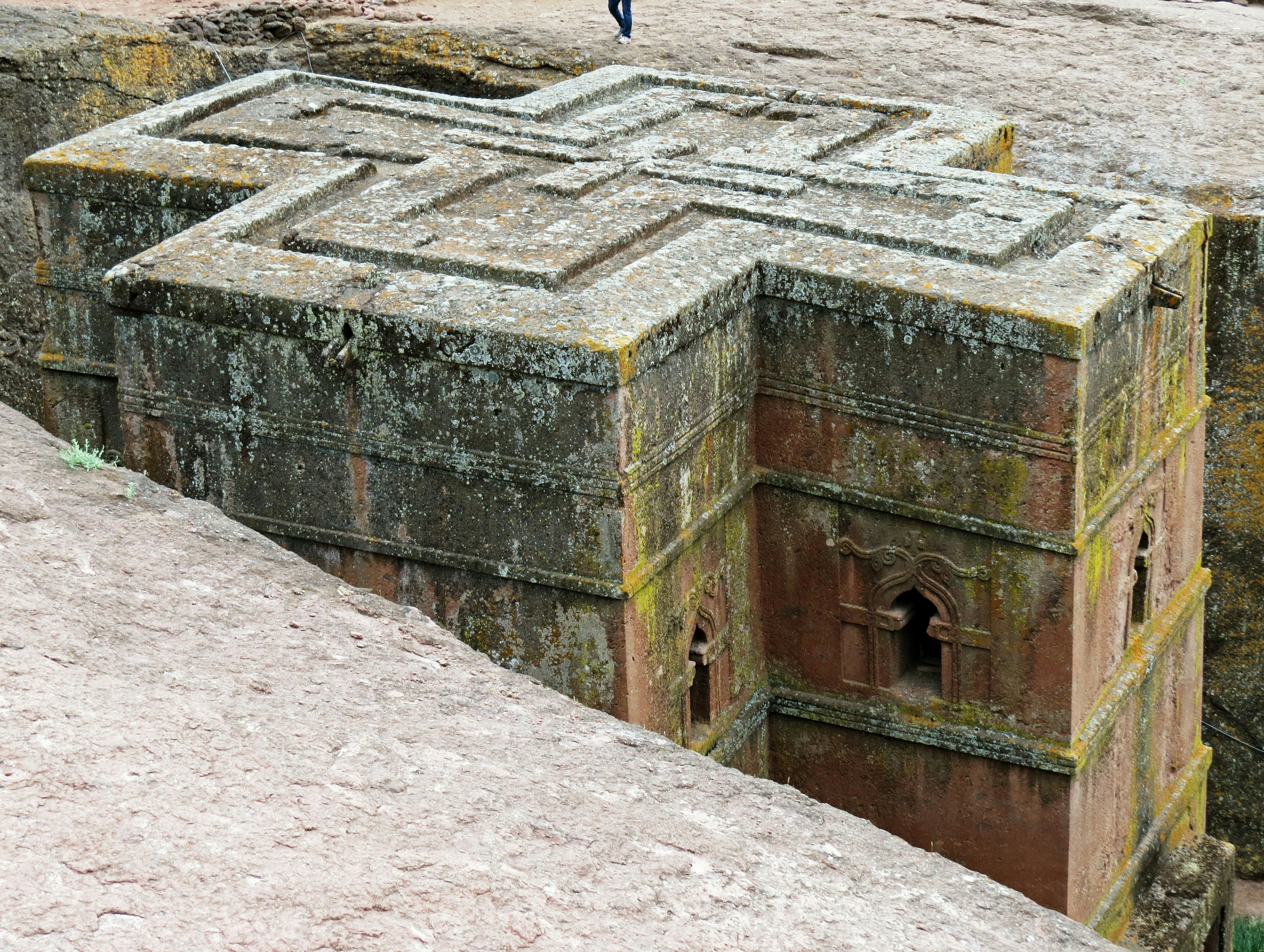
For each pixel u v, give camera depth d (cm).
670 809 644
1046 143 1592
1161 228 1093
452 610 1001
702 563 1037
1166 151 1549
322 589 763
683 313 948
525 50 1775
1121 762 1138
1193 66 1744
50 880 499
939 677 1110
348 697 666
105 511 769
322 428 991
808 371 1045
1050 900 1073
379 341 948
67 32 1606
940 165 1202
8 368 1627
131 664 638
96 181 1161
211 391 1016
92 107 1623
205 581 733
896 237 1061
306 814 566
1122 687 1100
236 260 1020
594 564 941
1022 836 1070
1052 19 1897
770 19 1897
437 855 563
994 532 1005
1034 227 1074
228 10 1784
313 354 974
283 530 1030
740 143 1273
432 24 1836
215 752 589
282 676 668
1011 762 1053
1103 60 1775
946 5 1944
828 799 1152
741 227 1092
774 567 1113
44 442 823
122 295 1009
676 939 553
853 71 1745
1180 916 1187
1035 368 958
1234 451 1456
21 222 1592
